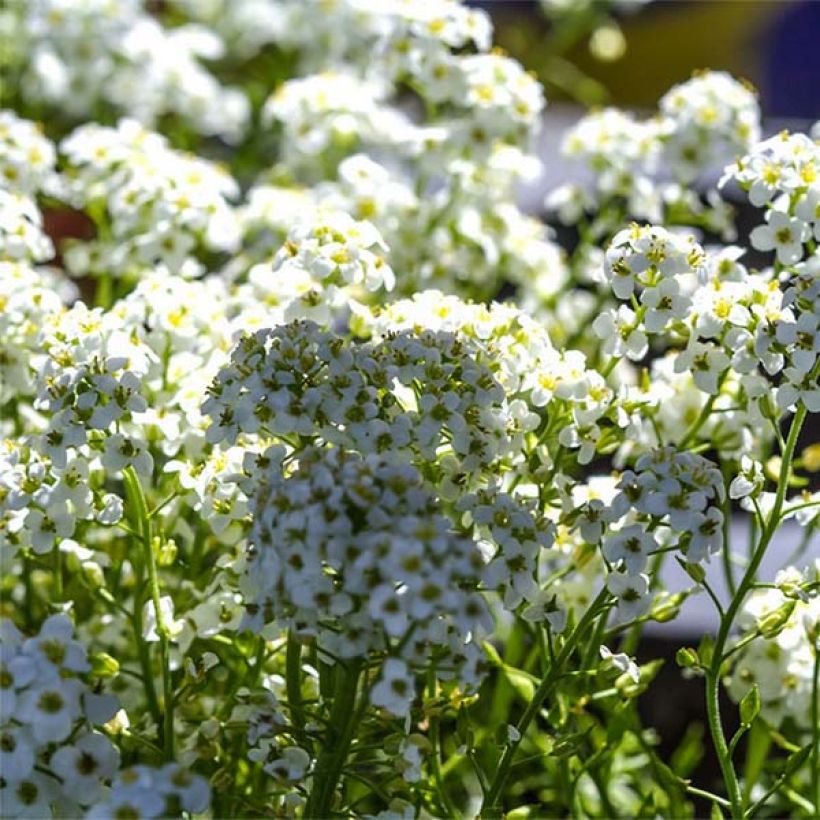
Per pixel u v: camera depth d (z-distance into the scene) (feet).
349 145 1.76
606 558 1.32
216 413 1.33
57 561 1.40
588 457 1.36
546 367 1.37
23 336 1.43
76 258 1.61
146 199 1.53
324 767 1.30
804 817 1.42
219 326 1.44
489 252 1.58
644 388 1.40
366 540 1.25
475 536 1.36
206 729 1.34
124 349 1.36
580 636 1.32
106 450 1.35
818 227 1.38
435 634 1.25
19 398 1.48
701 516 1.31
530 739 1.47
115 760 1.28
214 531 1.36
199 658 1.37
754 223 1.80
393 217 1.59
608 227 1.65
